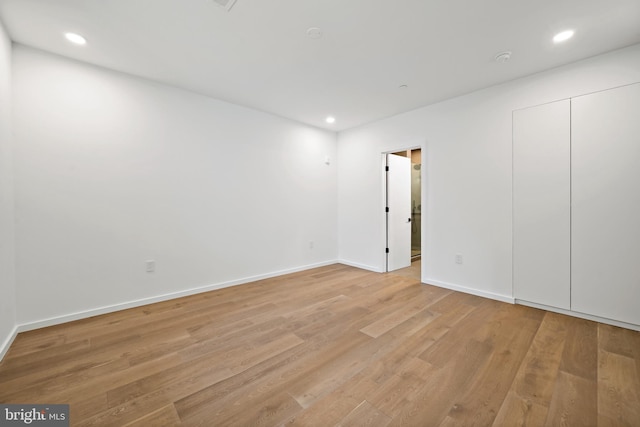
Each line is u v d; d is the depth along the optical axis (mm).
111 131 2730
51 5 1816
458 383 1640
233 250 3664
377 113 3969
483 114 3131
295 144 4348
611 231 2400
